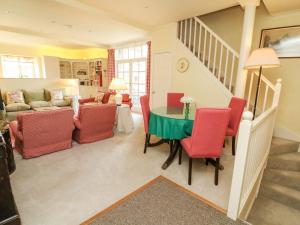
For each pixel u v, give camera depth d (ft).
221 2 10.31
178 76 14.51
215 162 7.69
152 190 6.56
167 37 14.89
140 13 12.24
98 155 9.46
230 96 11.59
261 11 11.45
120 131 13.50
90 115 10.51
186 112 8.76
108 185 6.84
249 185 6.11
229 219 5.28
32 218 5.19
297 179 8.18
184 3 10.49
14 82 18.40
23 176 7.32
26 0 9.87
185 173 7.86
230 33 13.39
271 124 8.79
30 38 18.10
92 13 11.34
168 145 11.00
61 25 14.43
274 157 9.20
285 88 10.96
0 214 4.48
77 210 5.53
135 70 20.99
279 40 10.96
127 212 5.46
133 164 8.57
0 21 13.53
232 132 9.32
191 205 5.82
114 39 19.33
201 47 14.56
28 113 8.30
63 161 8.70
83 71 27.45
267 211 7.36
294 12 10.31
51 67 23.88
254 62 8.70
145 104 9.66
